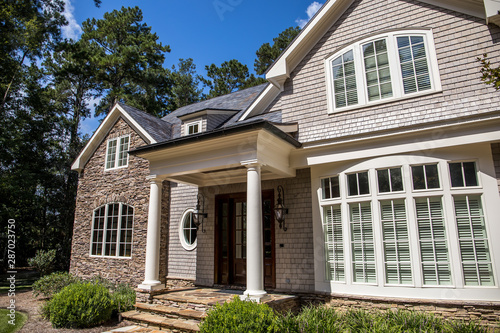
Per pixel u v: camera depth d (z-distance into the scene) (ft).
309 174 26.40
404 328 16.31
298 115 26.25
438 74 21.40
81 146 76.64
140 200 39.45
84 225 45.14
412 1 23.16
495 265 18.28
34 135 71.77
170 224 38.11
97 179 45.14
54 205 71.72
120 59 82.43
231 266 30.32
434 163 20.72
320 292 23.38
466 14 21.20
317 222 24.54
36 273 64.39
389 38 23.53
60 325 23.17
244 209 30.50
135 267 37.70
